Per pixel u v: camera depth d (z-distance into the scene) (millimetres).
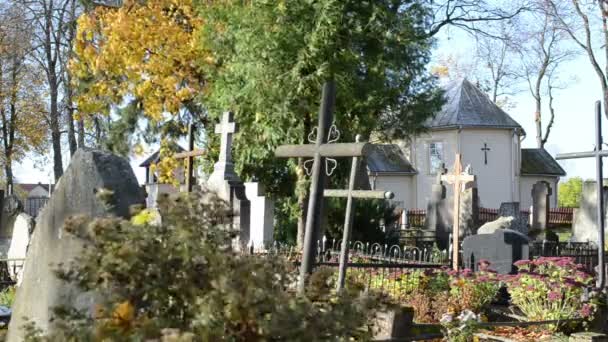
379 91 21625
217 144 24109
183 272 4340
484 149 47188
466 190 25781
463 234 25391
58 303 5746
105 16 25234
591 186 26531
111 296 4238
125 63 24438
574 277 11758
